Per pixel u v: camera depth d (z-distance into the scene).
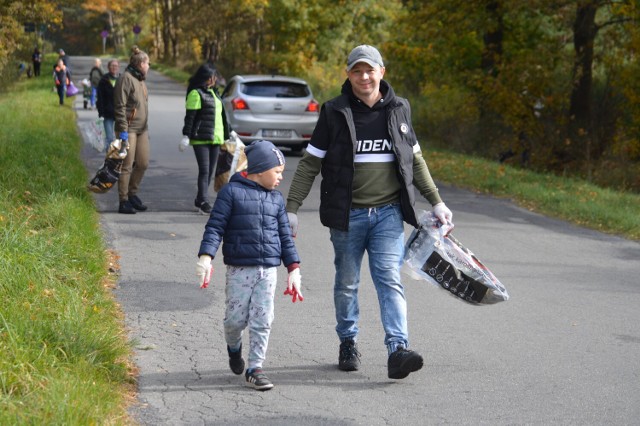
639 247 11.59
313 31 52.97
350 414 5.22
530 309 8.03
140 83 11.99
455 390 5.72
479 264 5.93
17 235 7.89
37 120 23.05
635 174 24.12
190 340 6.68
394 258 5.83
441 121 30.73
